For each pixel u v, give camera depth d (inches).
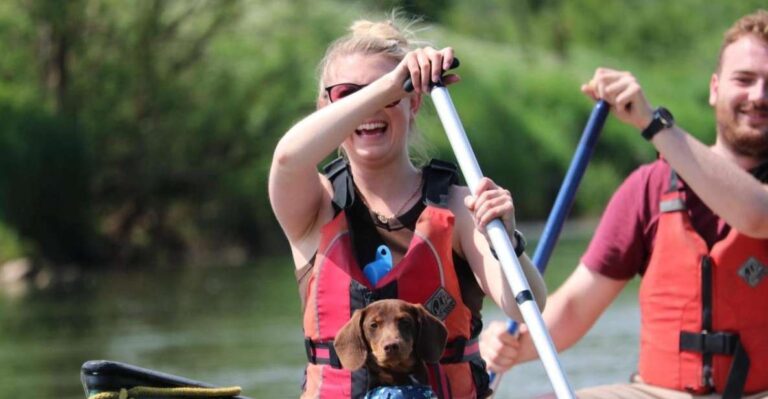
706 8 4375.0
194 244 2429.9
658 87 3818.9
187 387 420.8
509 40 4293.8
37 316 1508.4
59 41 2411.4
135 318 1449.3
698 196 519.5
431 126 2271.2
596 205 3061.0
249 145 2508.6
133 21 2471.7
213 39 2605.8
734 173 507.2
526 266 387.2
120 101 2466.8
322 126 386.3
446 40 3395.7
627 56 4301.2
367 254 400.8
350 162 409.4
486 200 374.6
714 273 526.0
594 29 4343.0
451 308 389.1
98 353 1178.6
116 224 2416.3
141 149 2450.8
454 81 398.9
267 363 1066.1
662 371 539.8
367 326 364.2
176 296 1680.6
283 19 2669.8
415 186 404.8
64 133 2234.3
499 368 556.1
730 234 525.0
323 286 393.4
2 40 2404.0
